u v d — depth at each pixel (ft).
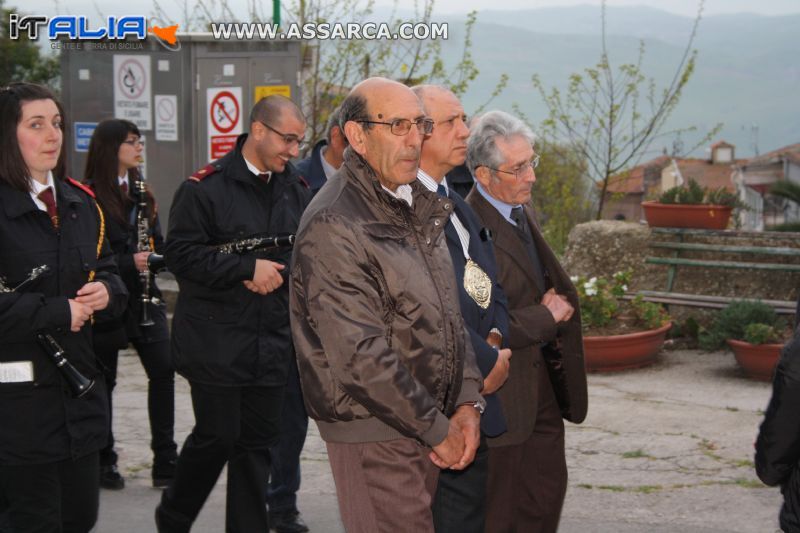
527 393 12.17
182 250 13.29
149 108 31.55
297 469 15.44
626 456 18.24
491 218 12.32
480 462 11.55
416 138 9.19
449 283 9.63
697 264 28.43
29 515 10.64
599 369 25.32
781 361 9.33
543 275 12.84
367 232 9.00
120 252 17.43
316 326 8.90
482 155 12.16
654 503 15.89
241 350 13.43
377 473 9.26
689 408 21.36
